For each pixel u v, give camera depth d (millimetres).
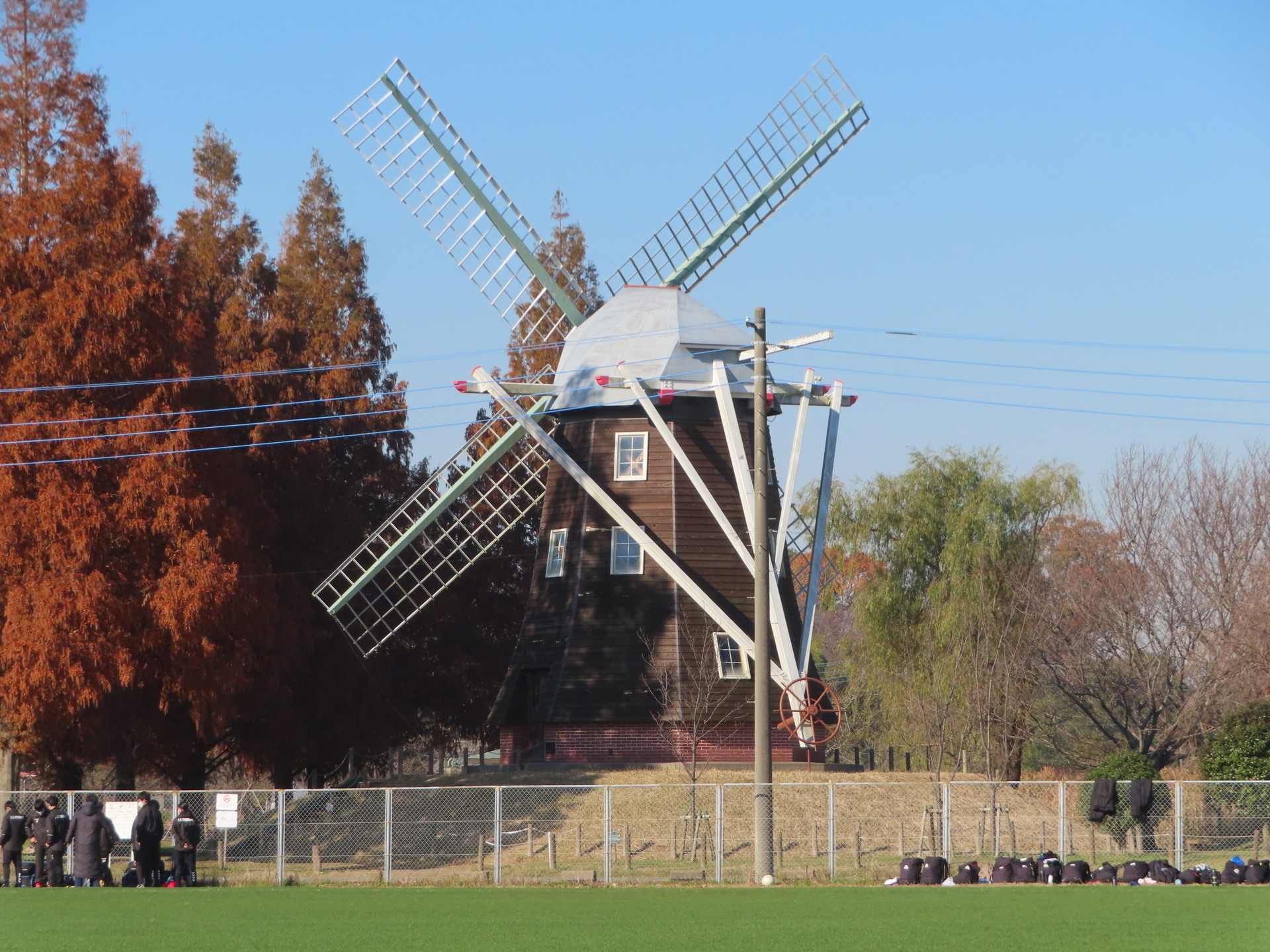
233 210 107938
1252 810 72250
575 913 39500
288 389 89875
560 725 77812
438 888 51719
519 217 90812
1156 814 71312
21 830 55875
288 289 108312
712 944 31500
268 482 89125
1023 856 64812
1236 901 41875
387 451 106562
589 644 78312
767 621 53125
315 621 90500
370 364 102250
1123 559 100312
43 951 31438
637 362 79812
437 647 105438
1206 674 92562
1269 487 100938
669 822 66562
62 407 66875
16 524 64312
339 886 53688
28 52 71062
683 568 78188
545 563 82812
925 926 34938
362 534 94250
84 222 69125
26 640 61969
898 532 102500
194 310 77375
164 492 66875
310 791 56125
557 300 88750
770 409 82250
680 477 80062
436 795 73875
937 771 69562
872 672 103188
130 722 73688
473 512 88812
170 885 54844
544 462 86938
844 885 51688
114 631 64250
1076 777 104000
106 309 66625
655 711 76062
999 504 98938
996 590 94625
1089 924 35281
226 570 67750
